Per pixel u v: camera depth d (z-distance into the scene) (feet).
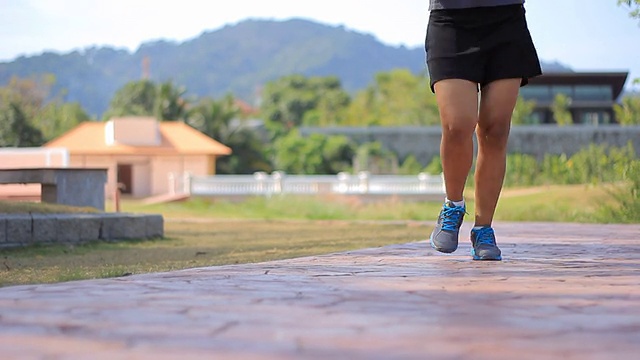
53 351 6.23
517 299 9.27
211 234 38.27
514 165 96.68
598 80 197.26
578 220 45.80
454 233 15.46
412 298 9.30
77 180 36.45
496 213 52.19
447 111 14.03
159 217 33.71
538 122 195.52
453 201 15.29
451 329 7.23
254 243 30.66
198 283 10.93
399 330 7.16
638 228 31.48
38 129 191.21
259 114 371.35
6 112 188.55
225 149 166.81
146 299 9.22
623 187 47.57
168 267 19.39
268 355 6.06
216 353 6.14
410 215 75.05
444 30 13.99
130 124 163.73
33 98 235.40
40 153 58.03
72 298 9.29
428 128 181.68
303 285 10.65
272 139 274.57
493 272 12.57
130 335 6.90
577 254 17.02
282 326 7.36
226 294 9.71
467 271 12.73
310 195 102.12
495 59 14.07
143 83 250.57
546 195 59.88
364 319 7.79
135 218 32.12
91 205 37.22
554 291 10.04
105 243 29.84
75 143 163.43
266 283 10.93
